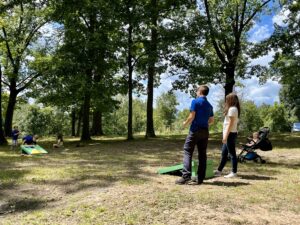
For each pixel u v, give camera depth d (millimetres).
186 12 24219
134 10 22688
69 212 5977
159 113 74188
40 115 48688
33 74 32469
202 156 8094
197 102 8000
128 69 24375
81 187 7855
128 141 22766
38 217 5824
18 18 28984
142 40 23391
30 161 12938
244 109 58719
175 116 74562
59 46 26922
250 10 25188
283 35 23469
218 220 5621
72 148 18797
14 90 33312
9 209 6473
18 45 29406
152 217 5684
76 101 27266
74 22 22844
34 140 17312
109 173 9562
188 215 5777
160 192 6984
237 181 8539
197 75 22203
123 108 71562
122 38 23000
